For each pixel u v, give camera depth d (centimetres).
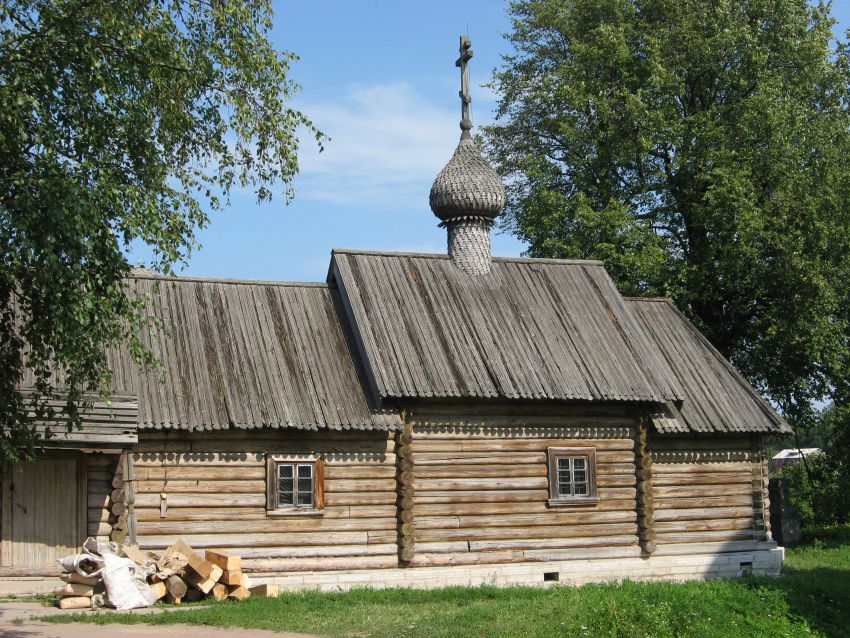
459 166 2653
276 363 2255
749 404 2573
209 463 2105
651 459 2466
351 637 1612
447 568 2236
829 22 3544
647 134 3397
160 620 1712
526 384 2317
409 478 2227
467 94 2758
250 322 2339
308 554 2150
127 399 2053
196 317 2305
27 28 1341
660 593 1891
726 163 3350
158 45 1470
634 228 3350
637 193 3522
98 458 2041
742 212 3180
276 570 2119
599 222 3350
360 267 2505
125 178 1417
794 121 3328
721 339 3581
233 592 1959
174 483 2073
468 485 2284
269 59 1661
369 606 1902
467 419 2305
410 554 2203
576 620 1720
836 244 3206
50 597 1920
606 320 2580
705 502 2511
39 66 1334
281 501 2152
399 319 2386
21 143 1301
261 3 1684
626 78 3497
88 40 1347
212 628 1664
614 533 2395
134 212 1364
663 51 3528
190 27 1625
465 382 2273
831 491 3634
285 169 1720
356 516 2198
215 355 2225
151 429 2045
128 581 1845
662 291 3369
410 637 1605
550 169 3662
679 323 2772
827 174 3281
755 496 2556
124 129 1420
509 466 2328
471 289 2555
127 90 1441
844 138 3397
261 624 1702
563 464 2383
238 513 2111
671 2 3556
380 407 2228
